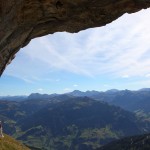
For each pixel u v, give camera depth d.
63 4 19.25
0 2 14.41
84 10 20.41
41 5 18.38
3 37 17.50
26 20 18.69
